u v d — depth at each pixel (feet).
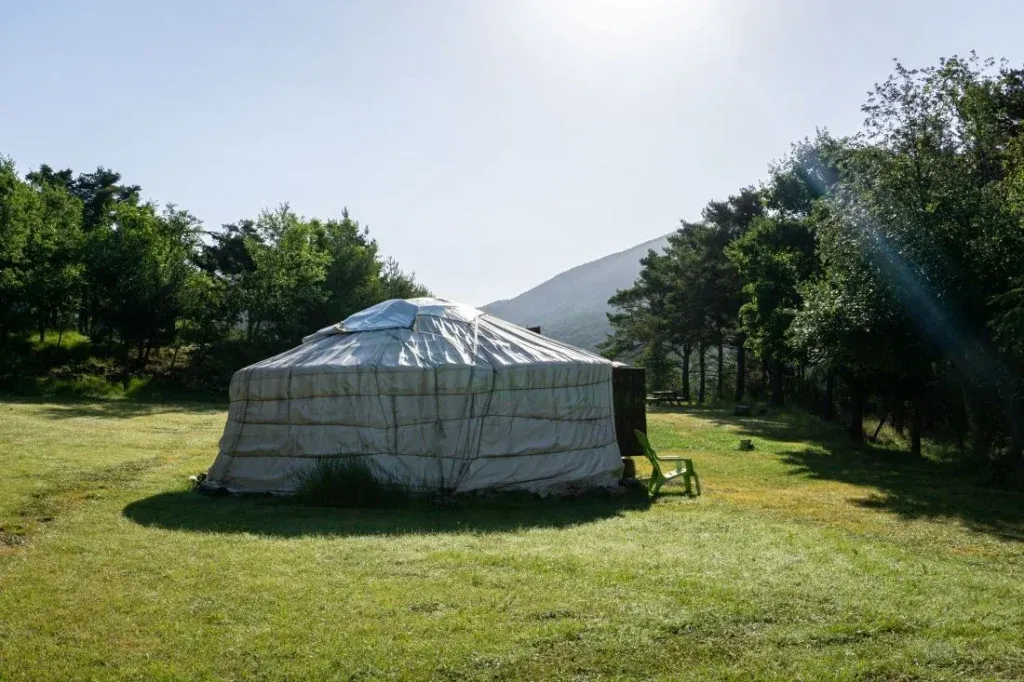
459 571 17.92
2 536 21.71
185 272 99.30
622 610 15.29
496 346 32.99
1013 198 41.09
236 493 30.14
